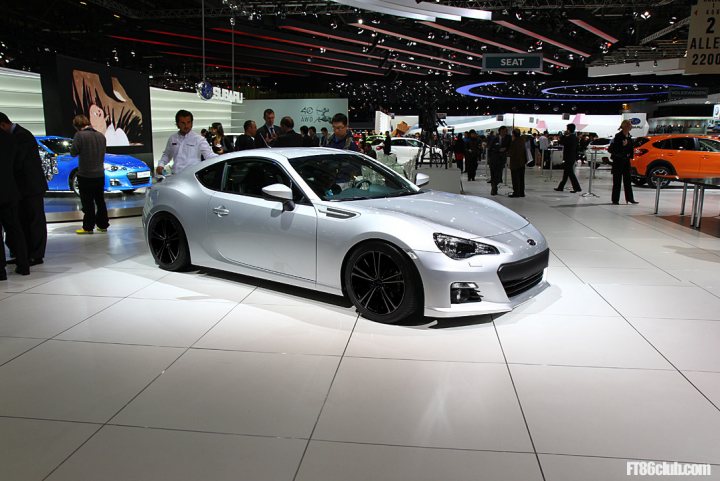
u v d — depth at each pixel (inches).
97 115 510.9
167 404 99.2
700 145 475.8
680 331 133.1
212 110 863.1
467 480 76.4
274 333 133.4
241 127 972.6
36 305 156.2
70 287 174.2
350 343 126.7
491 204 168.2
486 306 129.3
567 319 141.9
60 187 395.9
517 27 702.5
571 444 85.1
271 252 157.2
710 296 161.9
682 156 478.0
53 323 141.6
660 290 168.6
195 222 176.6
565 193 457.7
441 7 598.9
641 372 110.4
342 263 142.6
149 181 416.5
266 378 109.3
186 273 190.2
